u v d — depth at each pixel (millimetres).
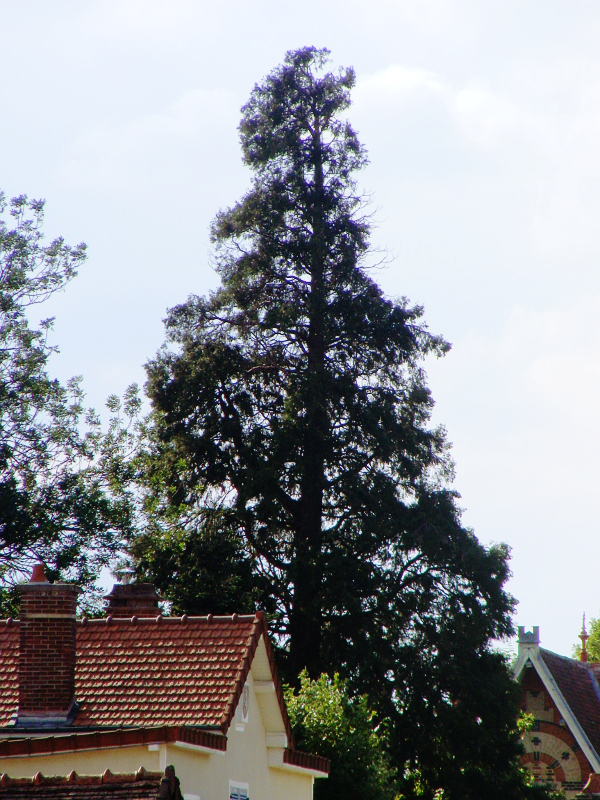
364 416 102750
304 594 98750
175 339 111438
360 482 102500
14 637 49188
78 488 103688
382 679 96438
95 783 36688
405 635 98438
